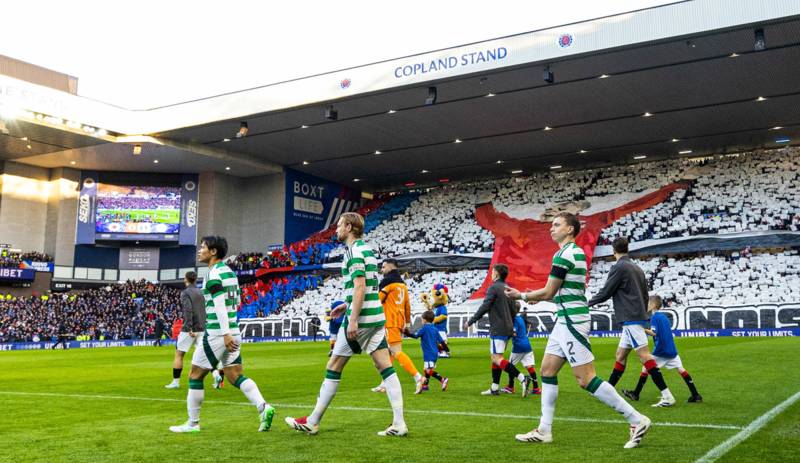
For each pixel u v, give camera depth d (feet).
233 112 103.91
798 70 85.87
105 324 120.88
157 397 28.91
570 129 111.86
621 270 24.26
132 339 116.78
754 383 29.35
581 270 16.28
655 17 74.90
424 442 16.84
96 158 129.90
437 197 148.25
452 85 90.48
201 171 140.97
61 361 58.49
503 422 20.15
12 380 38.27
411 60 88.63
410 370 28.81
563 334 16.24
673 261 106.73
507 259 118.52
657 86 91.56
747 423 19.02
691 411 21.63
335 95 94.27
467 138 117.60
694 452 15.06
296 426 18.15
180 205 142.00
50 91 103.86
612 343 69.10
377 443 16.75
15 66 128.06
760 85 91.25
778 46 78.38
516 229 125.70
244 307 127.75
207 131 113.39
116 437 18.10
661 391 23.04
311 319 108.88
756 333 79.82
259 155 131.95
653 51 79.36
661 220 114.42
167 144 117.80
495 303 27.76
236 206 145.59
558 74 86.84
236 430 19.07
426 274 125.08
